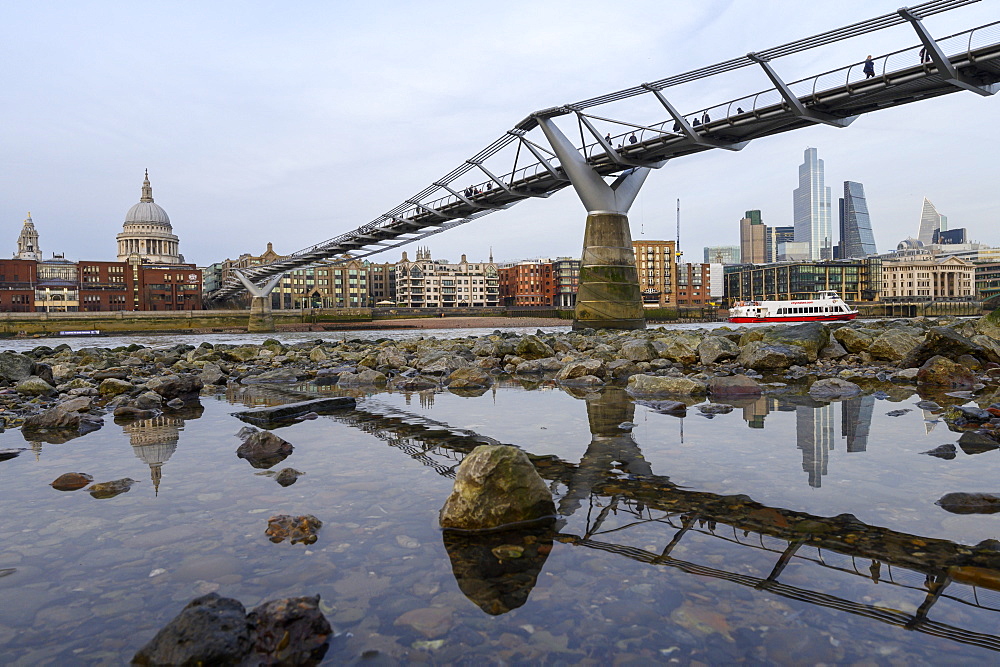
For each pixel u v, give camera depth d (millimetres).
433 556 3184
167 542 3438
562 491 4363
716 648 2205
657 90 43656
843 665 2072
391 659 2162
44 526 3746
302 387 12477
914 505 3826
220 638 2246
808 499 4008
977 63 30781
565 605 2590
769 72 36031
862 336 15539
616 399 9492
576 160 49812
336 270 178500
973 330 14531
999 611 2445
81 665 2176
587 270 50406
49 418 7918
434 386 12109
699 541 3307
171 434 7168
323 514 3922
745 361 13859
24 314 105875
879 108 37719
